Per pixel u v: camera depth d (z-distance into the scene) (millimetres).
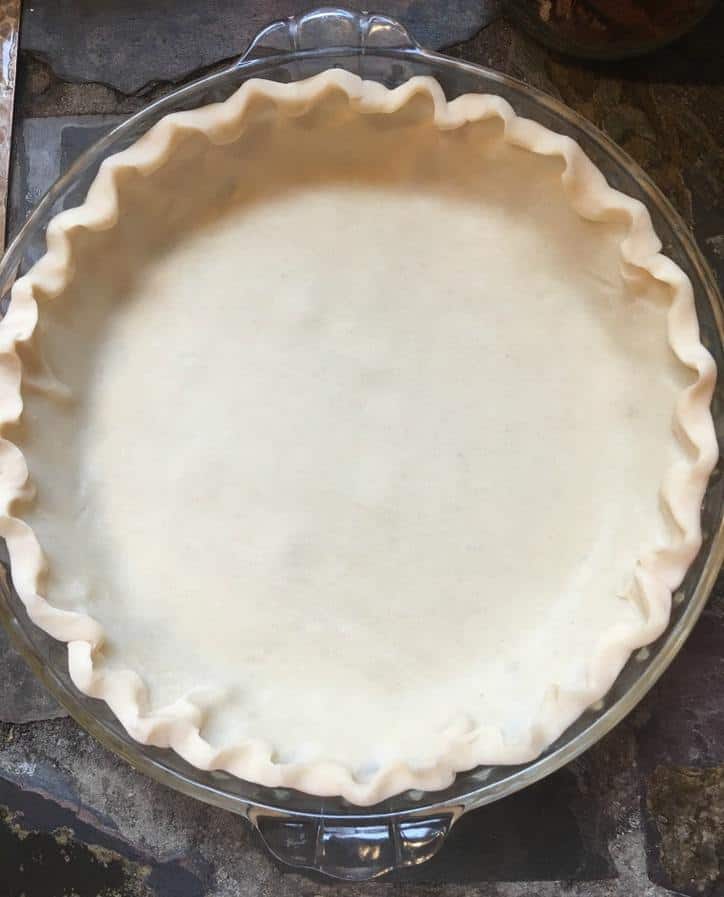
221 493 268
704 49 305
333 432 270
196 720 247
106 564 265
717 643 294
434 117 261
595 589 261
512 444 268
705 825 290
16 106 312
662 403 266
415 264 277
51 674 264
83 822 297
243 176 278
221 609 263
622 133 306
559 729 244
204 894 293
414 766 241
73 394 272
